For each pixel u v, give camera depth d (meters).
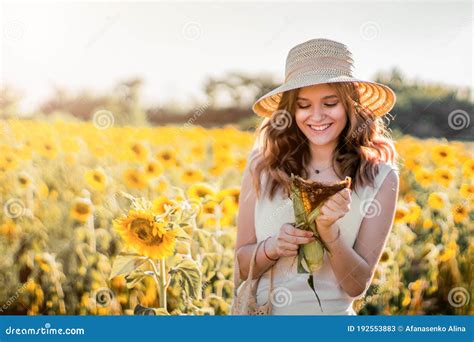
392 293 3.79
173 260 3.54
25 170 3.86
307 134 3.40
